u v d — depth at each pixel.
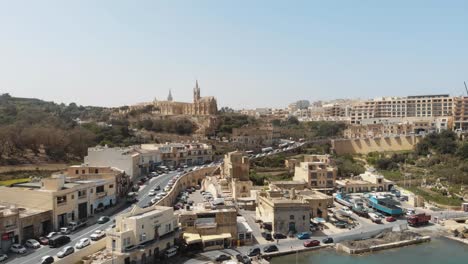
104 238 94.56
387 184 179.62
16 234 91.19
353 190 175.88
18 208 100.50
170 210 102.12
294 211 119.31
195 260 96.31
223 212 108.94
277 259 103.50
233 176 165.50
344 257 107.06
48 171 182.25
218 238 105.25
